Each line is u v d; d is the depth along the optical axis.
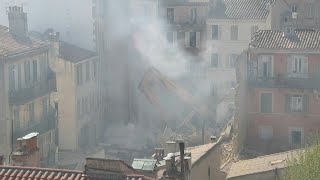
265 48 114.19
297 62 113.94
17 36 117.69
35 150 55.00
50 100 124.38
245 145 115.38
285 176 69.62
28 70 113.50
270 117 116.06
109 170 45.25
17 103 107.19
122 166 45.56
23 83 111.38
